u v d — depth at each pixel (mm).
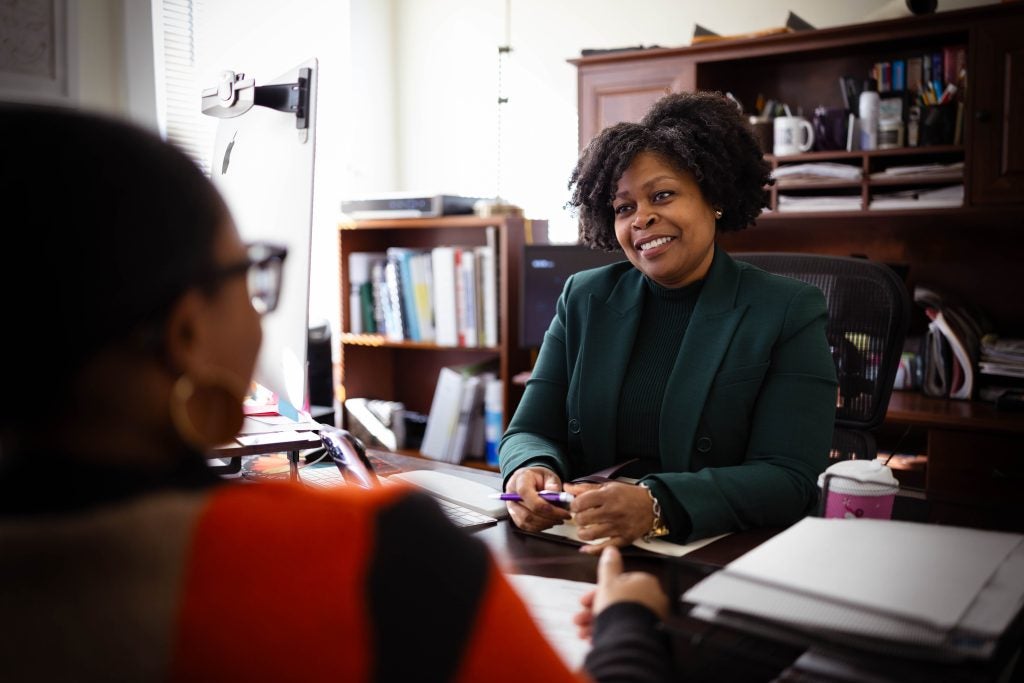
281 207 1227
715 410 1290
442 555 444
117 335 411
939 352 2570
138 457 431
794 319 1297
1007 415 2344
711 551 1030
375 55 3803
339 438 1236
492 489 1279
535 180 3613
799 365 1271
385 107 3869
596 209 1470
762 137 2766
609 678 563
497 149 3689
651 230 1332
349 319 3492
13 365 396
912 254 2826
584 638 736
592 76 2955
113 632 382
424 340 3307
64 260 397
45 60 2260
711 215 1388
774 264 1743
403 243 3633
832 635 620
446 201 3215
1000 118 2379
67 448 411
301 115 1177
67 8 2289
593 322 1444
